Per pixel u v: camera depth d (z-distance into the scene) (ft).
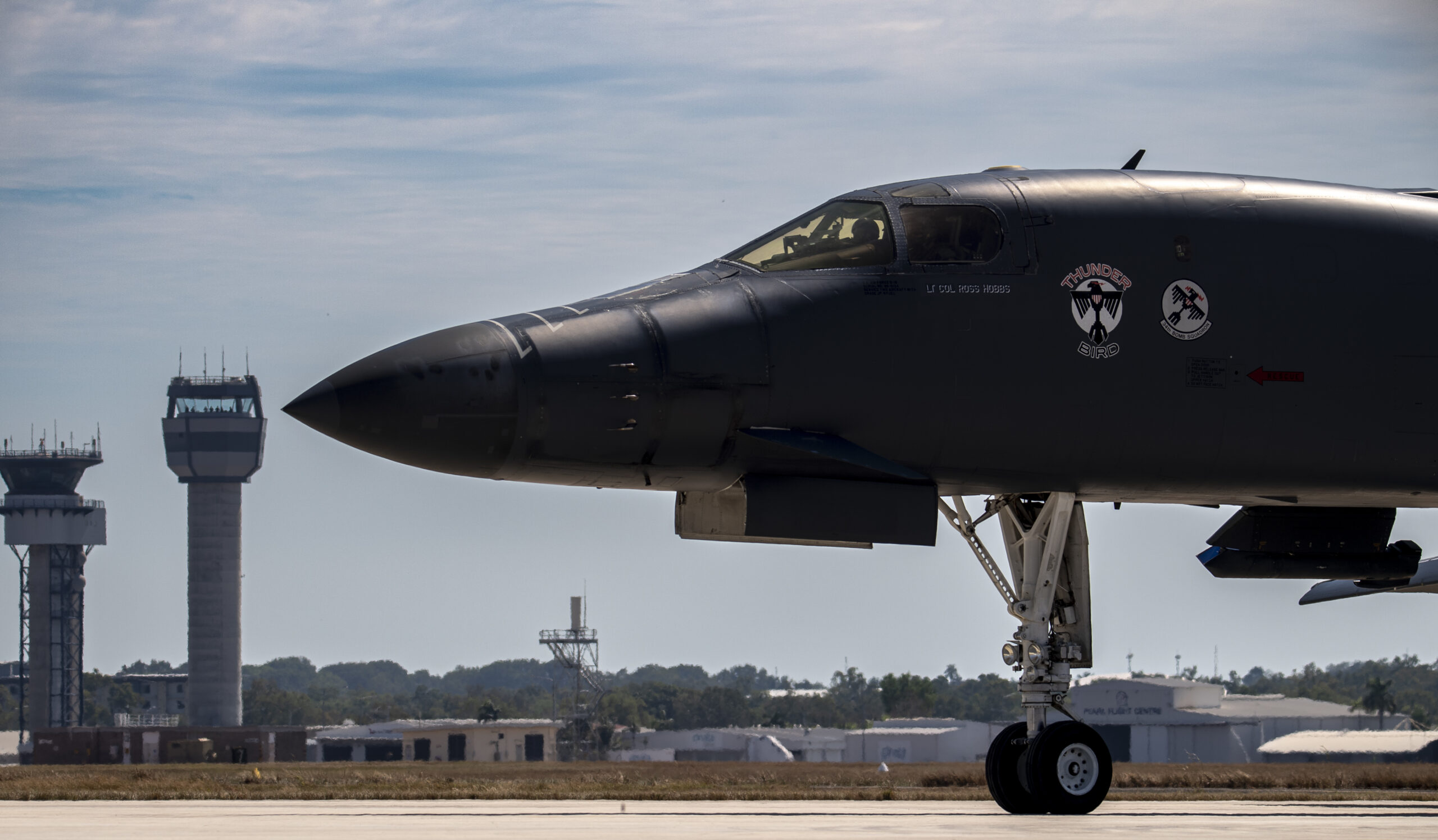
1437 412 147.64
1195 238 145.18
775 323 136.15
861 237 141.69
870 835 104.06
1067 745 139.64
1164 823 123.54
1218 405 142.92
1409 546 164.45
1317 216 149.38
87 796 185.26
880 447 137.80
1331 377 145.48
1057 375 139.74
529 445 130.41
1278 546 162.91
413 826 114.73
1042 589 146.10
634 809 152.35
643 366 132.26
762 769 511.81
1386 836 105.81
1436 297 148.97
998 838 101.71
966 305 139.23
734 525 147.95
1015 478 142.20
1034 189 145.28
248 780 287.69
